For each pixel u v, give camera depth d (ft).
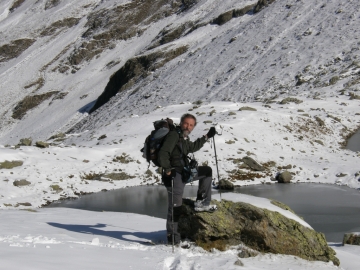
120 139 74.79
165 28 364.58
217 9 341.62
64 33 450.30
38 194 52.95
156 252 17.61
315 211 44.11
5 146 68.08
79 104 322.96
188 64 224.94
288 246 20.07
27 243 16.16
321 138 78.23
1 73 406.00
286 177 59.21
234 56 199.82
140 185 60.54
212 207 19.90
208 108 91.56
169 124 18.52
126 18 418.72
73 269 12.62
